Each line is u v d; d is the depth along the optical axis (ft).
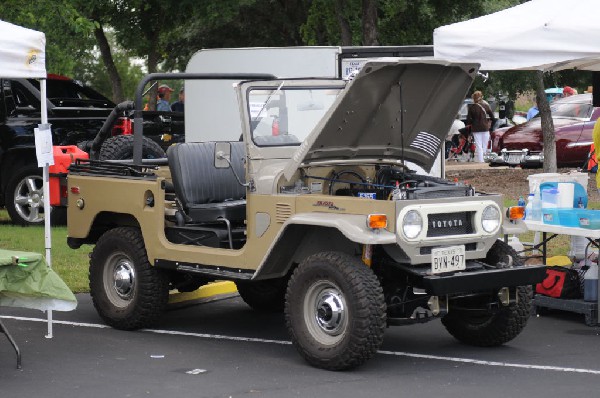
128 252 31.45
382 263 27.04
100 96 59.11
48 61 65.10
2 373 26.16
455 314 29.35
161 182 30.68
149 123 53.88
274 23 101.09
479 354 28.40
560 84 118.32
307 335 26.50
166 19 82.79
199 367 26.84
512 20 32.71
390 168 29.37
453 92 28.43
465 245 27.07
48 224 29.91
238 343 29.86
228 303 36.58
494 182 69.46
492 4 81.20
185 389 24.52
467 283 26.13
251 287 34.60
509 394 23.94
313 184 28.55
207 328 32.17
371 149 29.01
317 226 26.91
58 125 53.67
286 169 27.94
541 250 40.50
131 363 27.30
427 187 26.99
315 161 28.35
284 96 29.89
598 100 40.60
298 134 30.04
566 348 29.17
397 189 26.16
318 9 82.23
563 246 45.52
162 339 30.42
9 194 53.47
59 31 64.80
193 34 103.81
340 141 28.19
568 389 24.41
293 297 26.66
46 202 29.89
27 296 26.43
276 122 29.55
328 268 25.82
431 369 26.53
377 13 77.61
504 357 27.99
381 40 81.97
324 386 24.71
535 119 82.53
